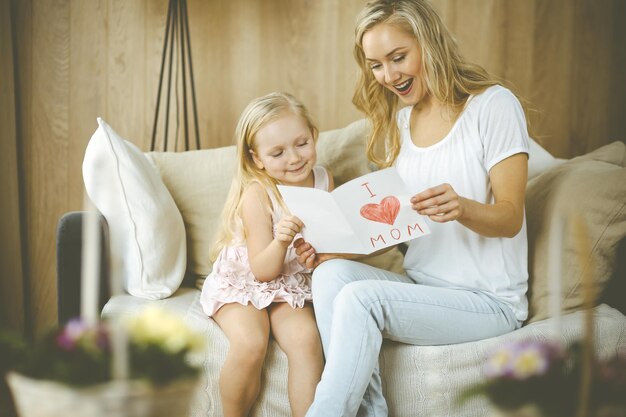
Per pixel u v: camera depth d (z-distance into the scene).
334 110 2.66
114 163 1.73
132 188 1.73
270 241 1.69
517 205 1.50
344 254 1.68
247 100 2.66
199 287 1.95
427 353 1.46
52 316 2.63
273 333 1.56
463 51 2.64
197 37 2.64
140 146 2.64
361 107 1.82
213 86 2.65
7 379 0.83
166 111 2.54
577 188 1.62
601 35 2.66
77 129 2.61
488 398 0.80
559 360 0.81
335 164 2.04
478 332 1.48
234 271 1.68
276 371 1.52
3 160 2.42
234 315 1.55
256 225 1.69
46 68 2.58
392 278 1.61
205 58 2.65
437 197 1.40
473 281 1.55
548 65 2.66
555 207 1.64
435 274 1.59
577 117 2.68
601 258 1.57
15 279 2.48
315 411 1.33
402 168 1.69
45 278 2.62
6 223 2.44
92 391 0.77
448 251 1.58
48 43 2.57
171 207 1.87
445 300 1.46
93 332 0.85
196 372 0.85
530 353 0.81
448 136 1.61
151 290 1.73
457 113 1.62
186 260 1.93
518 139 1.54
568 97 2.68
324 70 2.65
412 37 1.58
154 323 0.88
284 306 1.61
